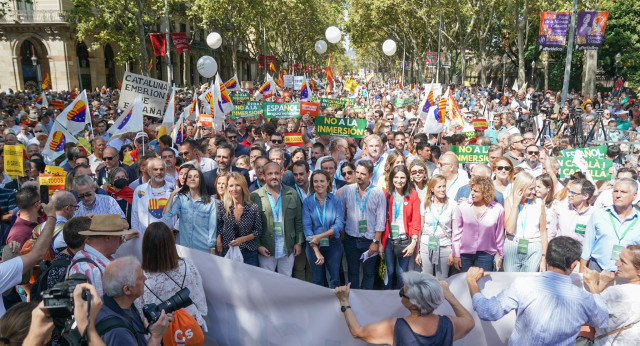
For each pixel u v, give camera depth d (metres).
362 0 48.84
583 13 18.56
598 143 10.22
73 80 42.00
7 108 17.38
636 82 37.81
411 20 45.31
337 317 4.31
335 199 5.72
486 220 5.21
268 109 12.38
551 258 3.47
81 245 3.89
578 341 3.91
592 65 25.38
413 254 5.92
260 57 43.62
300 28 58.03
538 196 5.49
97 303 2.69
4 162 6.92
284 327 4.44
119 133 8.65
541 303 3.38
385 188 6.75
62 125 8.33
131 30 30.53
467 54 56.84
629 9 37.47
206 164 7.98
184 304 3.38
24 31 40.59
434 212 5.70
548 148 9.30
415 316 3.30
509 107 19.34
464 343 4.23
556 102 18.86
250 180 7.09
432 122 9.41
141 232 5.90
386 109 18.50
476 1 35.06
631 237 4.78
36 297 3.88
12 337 2.62
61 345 3.05
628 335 3.57
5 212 6.23
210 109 12.14
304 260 6.09
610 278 3.92
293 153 7.32
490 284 4.16
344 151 7.97
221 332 4.58
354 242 5.86
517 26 29.64
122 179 6.60
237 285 4.53
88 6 28.25
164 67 55.16
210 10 36.25
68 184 6.21
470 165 8.90
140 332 3.22
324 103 19.08
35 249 3.77
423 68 59.12
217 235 5.57
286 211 5.66
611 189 6.30
